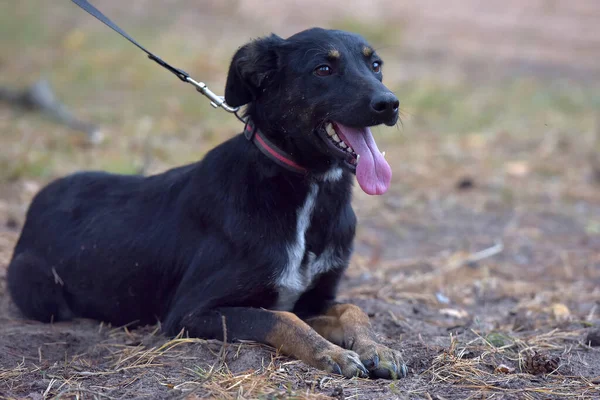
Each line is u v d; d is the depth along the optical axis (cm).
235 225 684
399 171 1459
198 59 2058
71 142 1459
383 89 669
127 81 1923
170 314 702
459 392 584
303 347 621
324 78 684
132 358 661
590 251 1112
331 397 565
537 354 645
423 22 2789
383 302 862
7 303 833
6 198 1198
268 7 2922
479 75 2194
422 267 1030
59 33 2291
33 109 1645
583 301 899
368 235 1167
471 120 1775
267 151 690
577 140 1653
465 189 1380
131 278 745
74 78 1920
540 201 1334
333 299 746
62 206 804
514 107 1889
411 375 622
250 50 704
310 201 698
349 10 2895
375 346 624
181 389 581
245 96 717
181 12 2755
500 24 2761
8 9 2458
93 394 586
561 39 2573
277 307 714
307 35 709
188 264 717
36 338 712
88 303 773
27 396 589
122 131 1577
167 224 736
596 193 1368
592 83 2131
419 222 1230
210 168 722
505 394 581
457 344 682
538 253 1102
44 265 789
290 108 686
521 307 872
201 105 1752
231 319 662
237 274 677
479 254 1087
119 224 759
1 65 2006
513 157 1557
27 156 1332
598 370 646
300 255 696
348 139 682
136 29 2402
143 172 1274
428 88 1939
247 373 604
